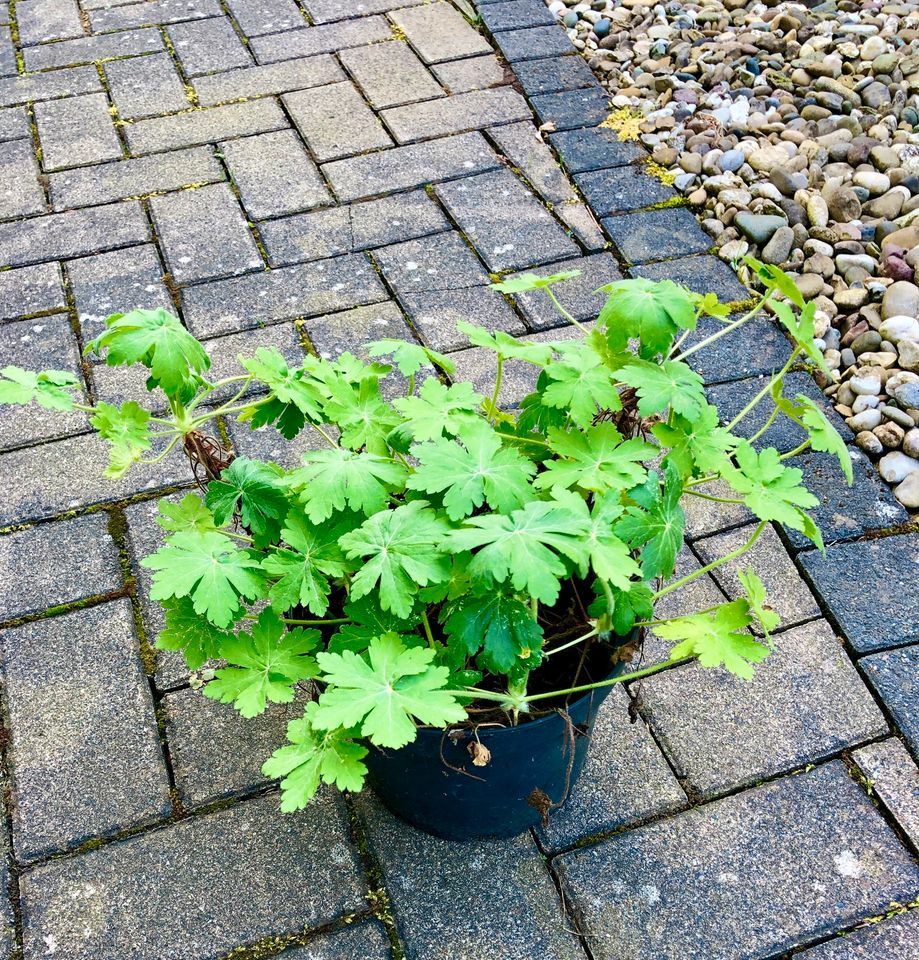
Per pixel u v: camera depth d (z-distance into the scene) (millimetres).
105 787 1636
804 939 1458
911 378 2209
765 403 2230
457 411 1309
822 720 1708
